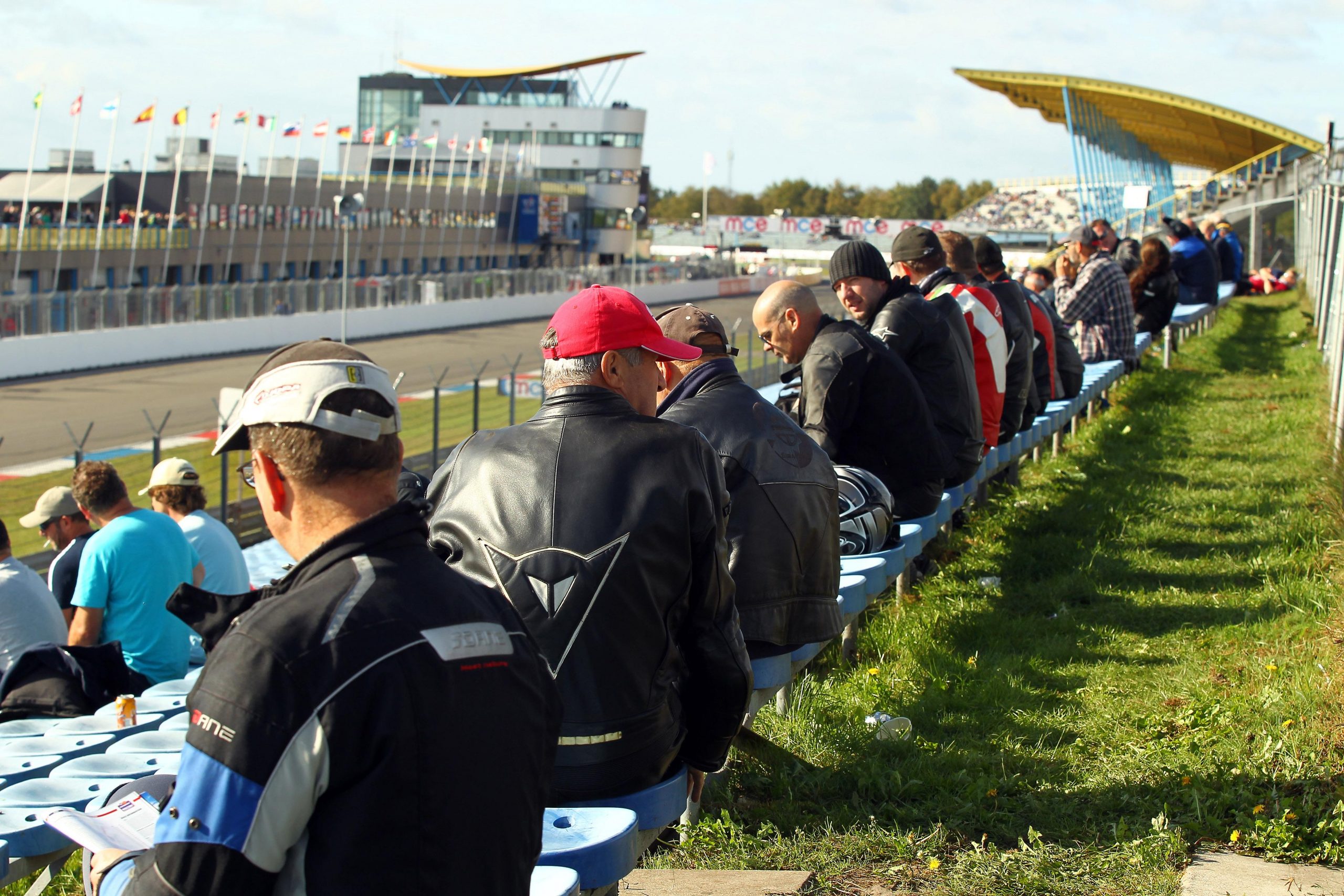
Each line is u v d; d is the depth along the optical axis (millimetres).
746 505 3826
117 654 4801
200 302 44938
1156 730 4406
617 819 2666
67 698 4641
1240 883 3264
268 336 47781
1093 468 9586
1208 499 8234
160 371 39688
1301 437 9922
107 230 52156
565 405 2891
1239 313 21719
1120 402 12523
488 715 1748
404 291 56750
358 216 70688
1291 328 18578
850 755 4363
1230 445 10148
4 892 3719
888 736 4480
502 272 63969
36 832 2924
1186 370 14648
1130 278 14945
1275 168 38375
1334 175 25641
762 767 4203
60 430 28625
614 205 99250
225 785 1610
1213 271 19078
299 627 1666
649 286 75562
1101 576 6668
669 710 2895
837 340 5484
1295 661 4809
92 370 39469
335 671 1642
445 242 80375
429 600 1766
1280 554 6684
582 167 98562
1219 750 4102
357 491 1852
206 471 18703
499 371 43031
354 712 1633
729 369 4043
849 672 5402
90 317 40656
